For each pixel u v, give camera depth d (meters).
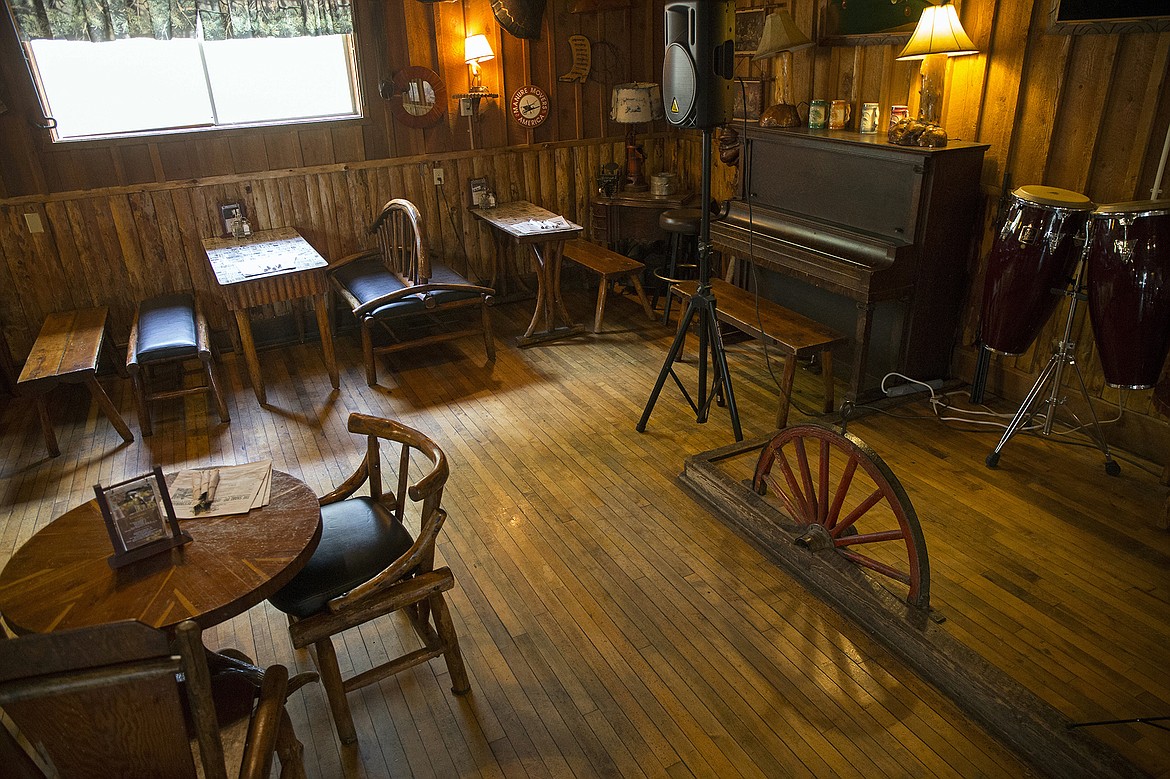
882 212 3.99
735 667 2.47
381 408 4.34
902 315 4.05
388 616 2.76
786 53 4.62
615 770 2.13
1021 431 3.80
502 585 2.87
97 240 4.72
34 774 1.48
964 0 3.83
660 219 5.32
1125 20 3.17
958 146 3.74
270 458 3.83
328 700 2.29
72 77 4.52
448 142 5.54
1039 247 3.25
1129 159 3.32
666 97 3.40
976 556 2.93
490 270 5.99
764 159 4.73
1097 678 2.38
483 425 4.09
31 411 4.46
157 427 4.20
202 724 1.45
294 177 5.11
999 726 2.19
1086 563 2.89
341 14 4.85
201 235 4.97
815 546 2.77
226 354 5.18
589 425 4.06
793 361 3.71
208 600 1.83
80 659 1.35
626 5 5.70
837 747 2.19
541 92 5.68
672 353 3.77
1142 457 3.55
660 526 3.20
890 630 2.52
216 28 4.58
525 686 2.42
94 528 2.13
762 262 4.44
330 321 5.38
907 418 3.98
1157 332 3.01
